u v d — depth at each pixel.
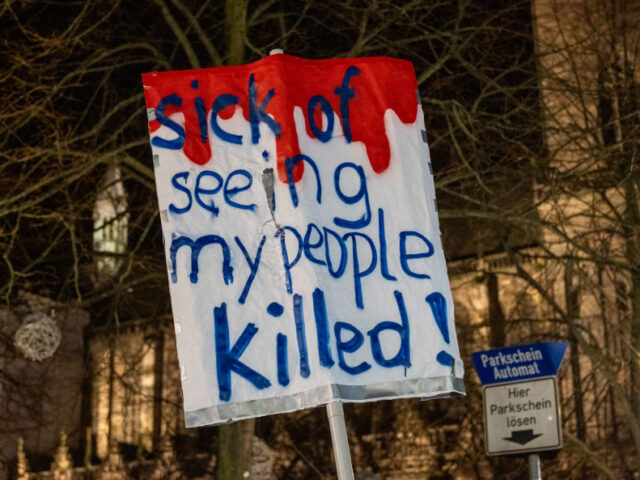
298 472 33.56
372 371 5.34
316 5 17.83
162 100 5.77
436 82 18.31
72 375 39.62
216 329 5.40
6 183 18.98
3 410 37.06
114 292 18.33
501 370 10.82
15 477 37.53
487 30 19.70
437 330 5.48
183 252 5.52
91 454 40.94
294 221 5.53
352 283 5.48
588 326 26.55
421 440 32.59
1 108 17.31
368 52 19.09
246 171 5.66
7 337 33.75
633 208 18.38
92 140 18.05
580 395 28.11
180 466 38.12
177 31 16.91
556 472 27.73
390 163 5.75
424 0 19.03
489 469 30.38
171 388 40.38
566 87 19.14
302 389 5.29
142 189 22.61
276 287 5.46
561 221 17.52
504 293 31.59
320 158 5.68
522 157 18.22
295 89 5.75
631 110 20.19
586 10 21.89
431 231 5.67
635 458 27.08
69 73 16.47
